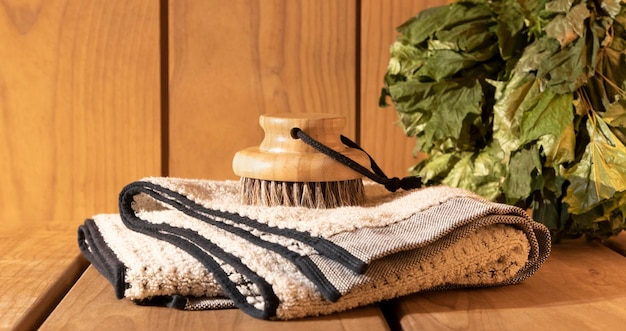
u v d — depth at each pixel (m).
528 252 0.78
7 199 1.13
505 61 0.94
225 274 0.71
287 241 0.71
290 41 1.12
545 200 0.91
